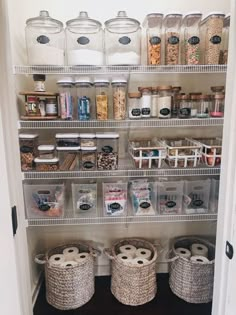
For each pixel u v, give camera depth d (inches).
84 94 60.6
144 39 63.2
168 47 57.7
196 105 60.7
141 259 66.3
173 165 60.6
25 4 61.6
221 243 33.0
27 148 58.4
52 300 64.0
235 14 29.2
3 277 26.1
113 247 71.1
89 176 60.4
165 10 63.7
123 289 64.5
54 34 55.9
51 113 57.8
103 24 63.0
